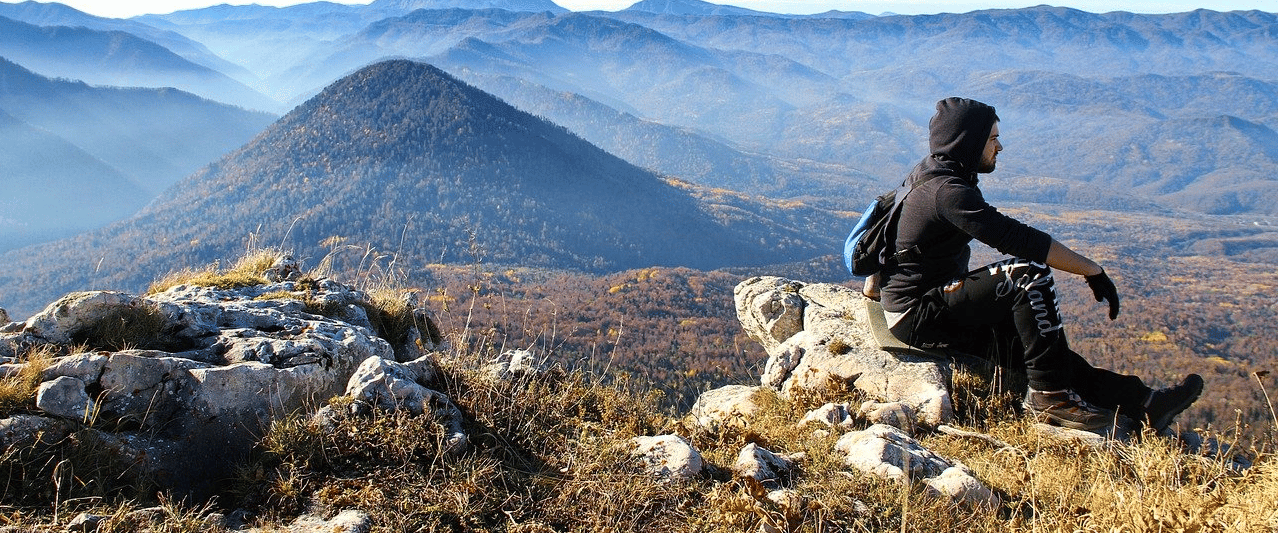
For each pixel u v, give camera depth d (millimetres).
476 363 3898
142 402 3242
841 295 6020
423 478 2986
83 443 2924
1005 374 4656
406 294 5535
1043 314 4027
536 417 3600
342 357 3938
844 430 4086
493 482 3043
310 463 3043
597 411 3887
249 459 3186
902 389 4660
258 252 5980
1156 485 3309
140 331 3814
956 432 4219
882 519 2947
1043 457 3730
